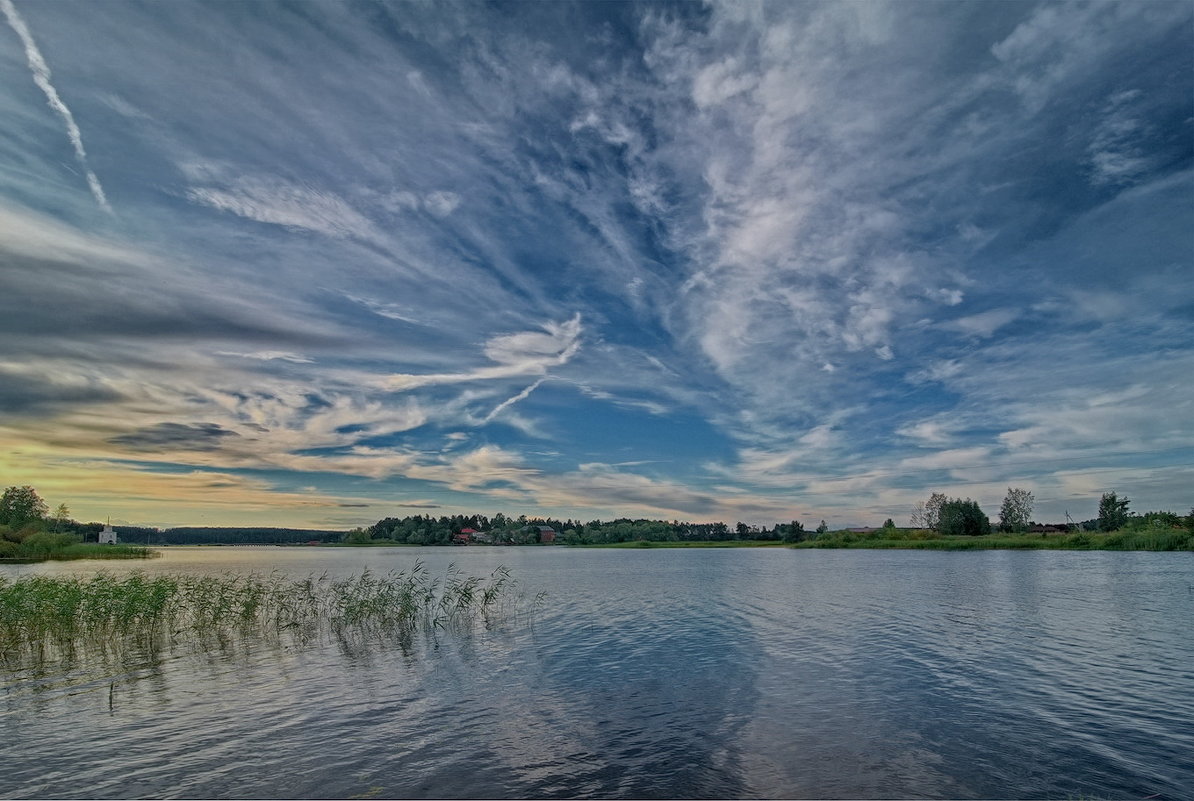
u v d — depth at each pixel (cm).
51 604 3036
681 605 4566
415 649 2950
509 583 6700
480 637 3266
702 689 2186
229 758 1579
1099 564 8138
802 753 1575
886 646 2877
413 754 1595
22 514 14550
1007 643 2897
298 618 3919
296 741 1694
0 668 2628
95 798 1366
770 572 8156
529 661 2664
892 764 1499
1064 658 2567
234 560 14238
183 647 3066
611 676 2383
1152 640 2928
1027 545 12888
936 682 2227
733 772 1463
